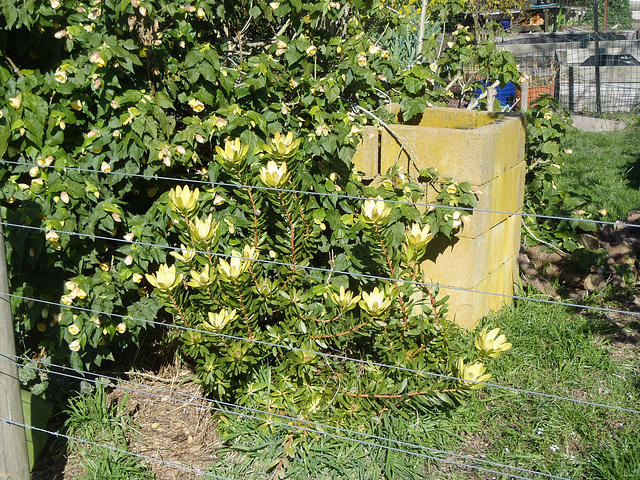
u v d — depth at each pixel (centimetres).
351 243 393
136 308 362
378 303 293
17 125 333
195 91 373
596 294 478
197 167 393
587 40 1405
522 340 409
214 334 302
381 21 560
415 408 333
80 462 328
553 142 528
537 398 360
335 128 395
